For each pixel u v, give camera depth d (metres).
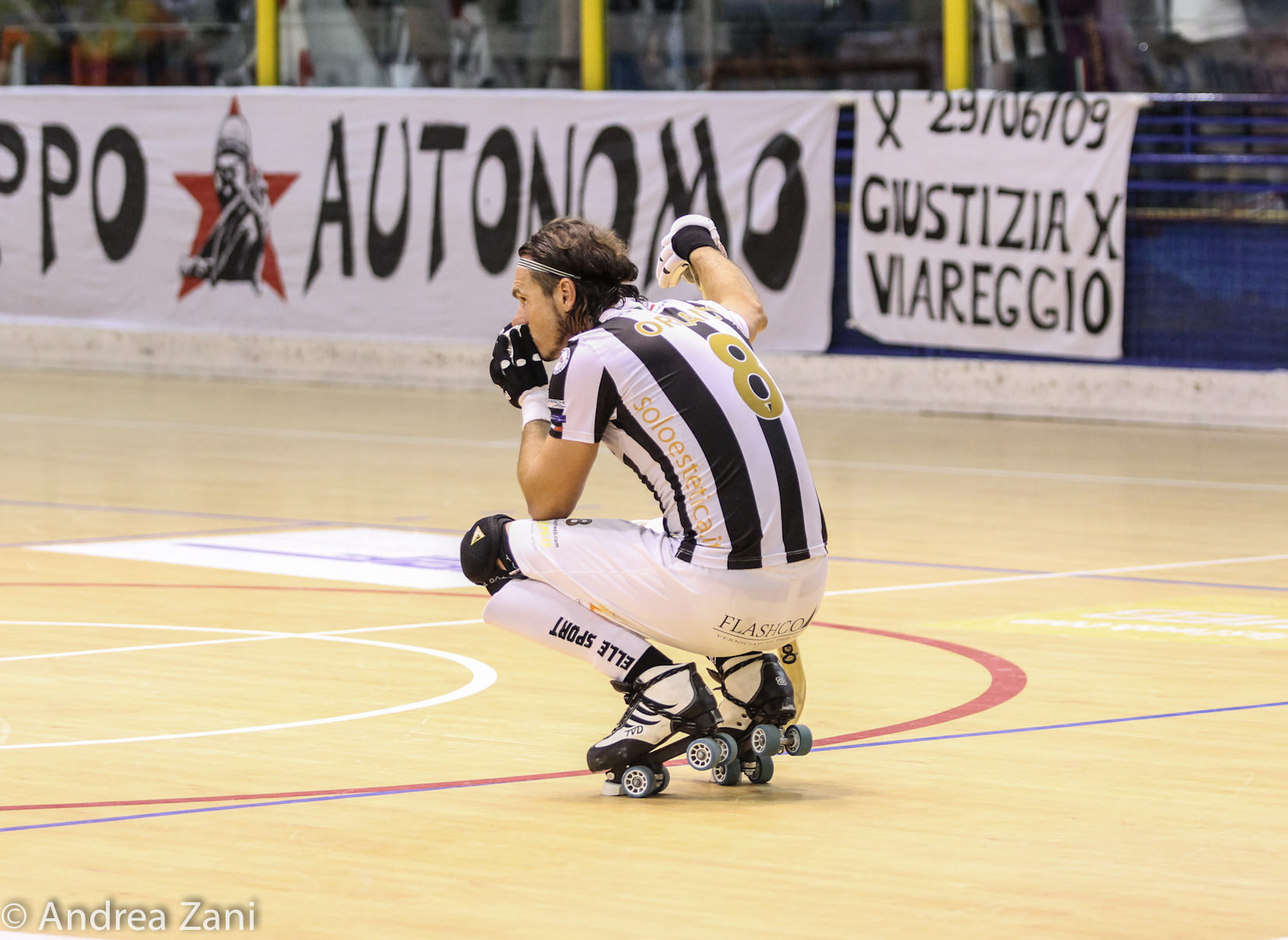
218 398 35.66
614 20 36.47
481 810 9.16
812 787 9.75
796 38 35.47
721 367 9.45
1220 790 9.75
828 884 7.90
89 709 11.64
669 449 9.31
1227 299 32.16
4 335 41.41
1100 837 8.75
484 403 35.16
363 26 38.44
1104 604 16.36
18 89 40.78
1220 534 20.92
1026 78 34.00
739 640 9.48
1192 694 12.43
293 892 7.70
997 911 7.52
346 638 14.27
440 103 37.06
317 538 19.81
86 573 17.44
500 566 9.73
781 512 9.38
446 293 37.34
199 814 9.02
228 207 39.12
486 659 13.47
